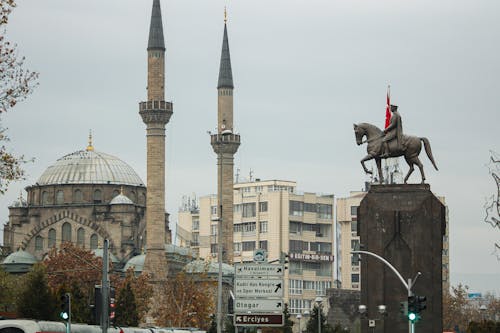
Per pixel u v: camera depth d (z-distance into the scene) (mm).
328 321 197750
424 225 86875
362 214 87750
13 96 66062
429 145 88375
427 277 86312
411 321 71562
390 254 86938
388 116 97688
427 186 87688
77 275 187125
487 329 105750
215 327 149375
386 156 88188
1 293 151375
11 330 80625
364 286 86938
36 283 110688
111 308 67438
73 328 89875
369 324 86188
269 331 149375
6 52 65812
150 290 189250
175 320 169875
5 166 68188
